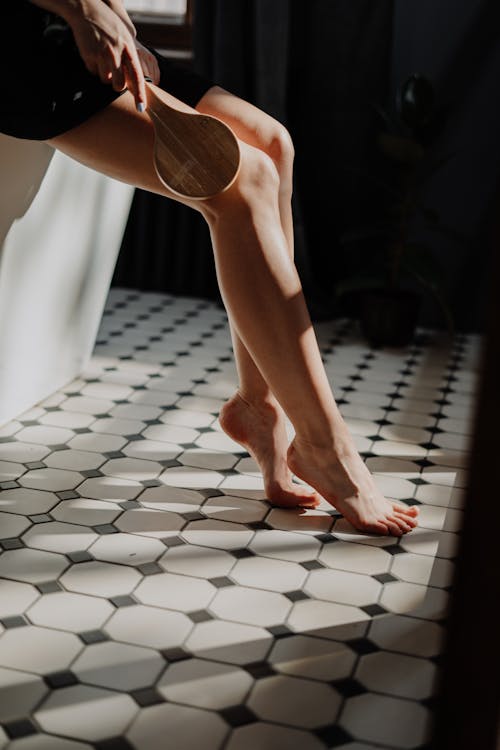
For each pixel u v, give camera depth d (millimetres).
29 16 1701
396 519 1878
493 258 969
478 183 3230
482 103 3176
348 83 3244
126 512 1890
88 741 1279
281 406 1828
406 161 2971
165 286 3537
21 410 2332
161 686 1396
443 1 3150
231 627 1544
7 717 1315
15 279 2141
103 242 2506
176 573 1689
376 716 1358
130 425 2314
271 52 3152
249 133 1904
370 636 1541
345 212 3369
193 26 3283
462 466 2223
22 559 1702
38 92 1704
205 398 2527
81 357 2605
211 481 2047
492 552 1007
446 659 1059
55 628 1514
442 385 2766
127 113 1742
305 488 1974
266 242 1721
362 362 2930
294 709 1364
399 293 3125
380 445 2311
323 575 1711
